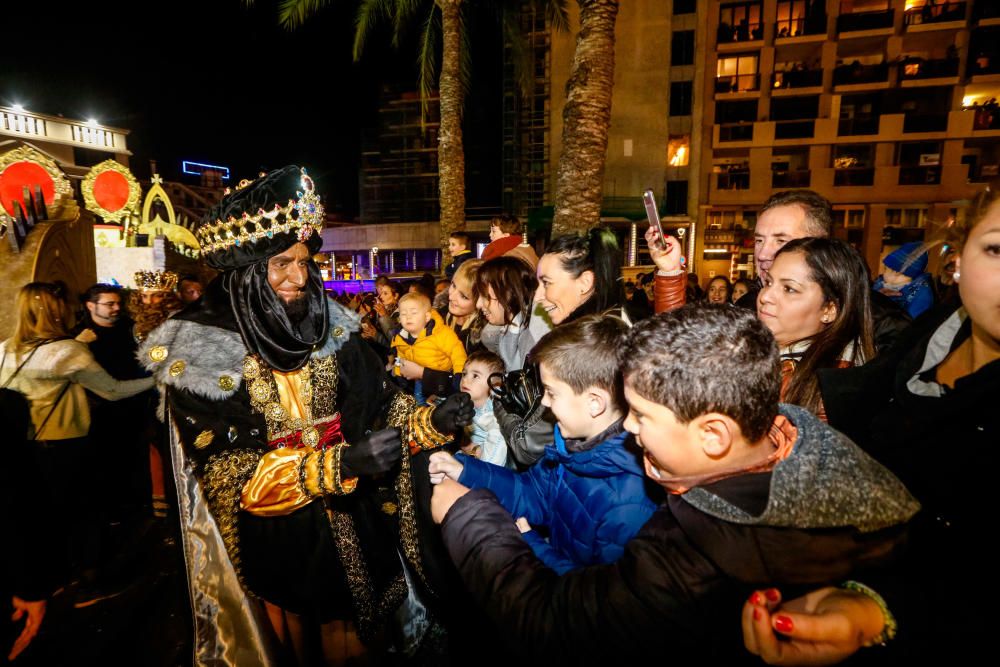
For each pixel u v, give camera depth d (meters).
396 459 1.55
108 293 3.97
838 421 1.19
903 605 0.74
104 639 2.70
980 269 0.84
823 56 21.50
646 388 0.87
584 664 0.90
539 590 0.98
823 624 0.69
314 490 1.56
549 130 24.80
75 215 6.08
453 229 10.54
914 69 20.67
